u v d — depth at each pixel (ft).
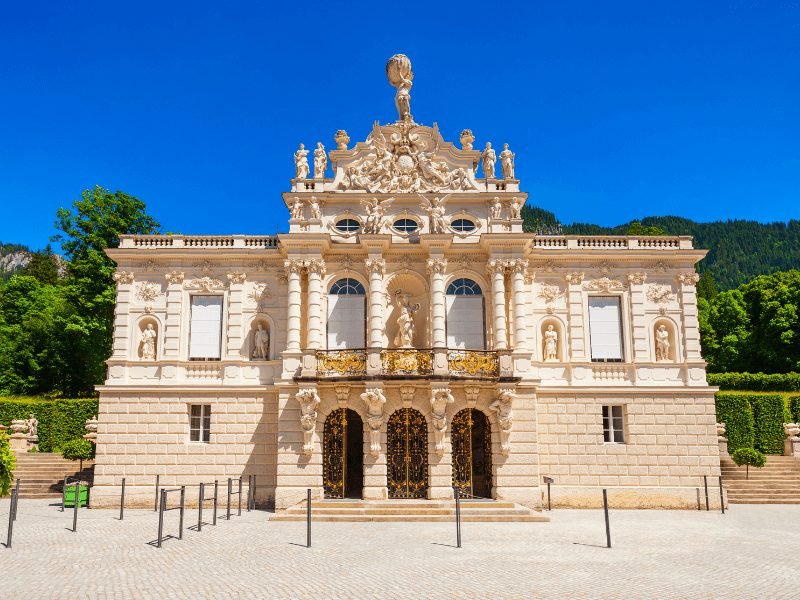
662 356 110.01
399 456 100.83
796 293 190.70
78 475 116.26
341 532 77.71
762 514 97.60
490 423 102.22
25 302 216.74
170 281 110.52
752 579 53.47
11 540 66.95
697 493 104.17
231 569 55.77
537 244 115.03
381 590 49.08
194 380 107.96
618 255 112.27
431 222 110.42
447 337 108.99
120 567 55.93
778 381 162.09
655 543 70.64
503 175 115.85
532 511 91.09
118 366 107.65
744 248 643.45
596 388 107.45
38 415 140.26
